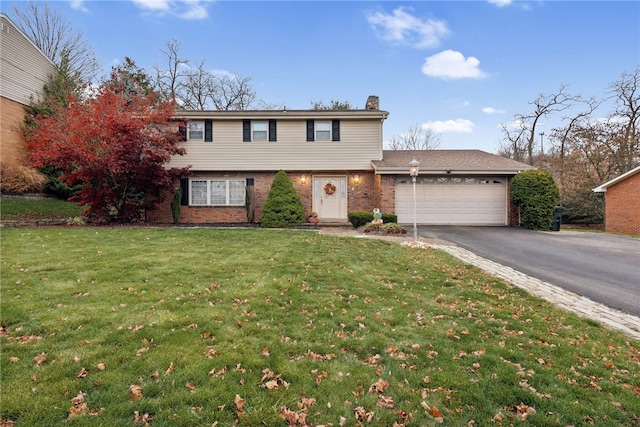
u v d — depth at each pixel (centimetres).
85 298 432
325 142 1481
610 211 1562
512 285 575
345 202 1513
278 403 243
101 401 234
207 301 440
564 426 231
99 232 970
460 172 1371
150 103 1320
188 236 951
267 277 561
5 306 393
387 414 237
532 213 1284
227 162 1480
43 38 2097
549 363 316
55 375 261
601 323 418
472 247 937
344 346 335
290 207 1327
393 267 679
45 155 1091
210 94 2789
